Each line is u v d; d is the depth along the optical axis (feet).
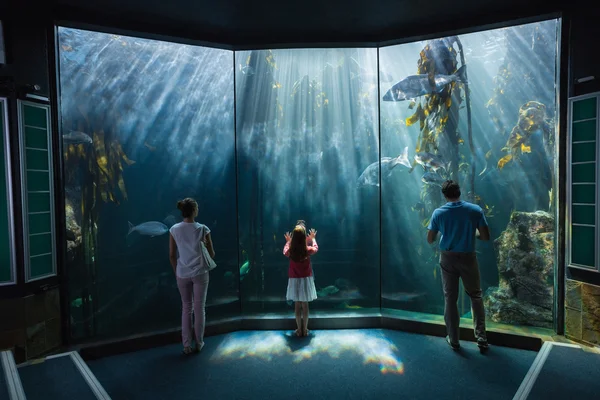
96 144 37.91
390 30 14.84
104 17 13.21
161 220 57.88
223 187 56.70
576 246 12.33
